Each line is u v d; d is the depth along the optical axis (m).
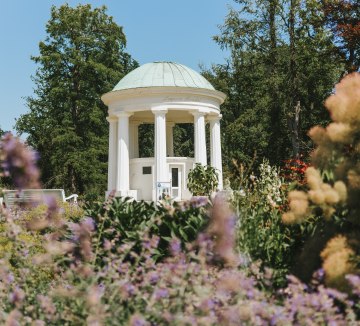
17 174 4.41
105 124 51.66
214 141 33.28
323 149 6.16
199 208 7.47
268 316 3.97
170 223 7.24
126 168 31.53
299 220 5.74
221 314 3.97
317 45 38.25
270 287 5.22
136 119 35.94
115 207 8.12
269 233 7.05
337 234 5.77
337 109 5.91
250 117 42.41
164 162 30.44
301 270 6.02
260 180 14.05
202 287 4.28
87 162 47.44
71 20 49.28
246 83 44.75
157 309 4.17
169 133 36.34
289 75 38.78
